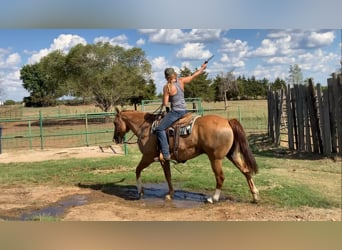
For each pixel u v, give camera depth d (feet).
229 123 19.11
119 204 20.34
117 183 25.31
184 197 21.30
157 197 21.61
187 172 27.53
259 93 176.76
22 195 22.71
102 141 57.57
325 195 20.56
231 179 24.43
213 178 24.94
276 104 42.88
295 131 37.14
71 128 82.53
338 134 30.68
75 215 18.21
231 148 19.33
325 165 28.91
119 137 23.09
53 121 108.06
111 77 102.83
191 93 139.85
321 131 32.78
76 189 24.03
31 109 145.28
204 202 20.02
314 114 33.45
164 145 19.34
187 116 19.66
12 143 60.29
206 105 129.70
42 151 44.80
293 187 21.93
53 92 127.95
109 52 104.42
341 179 24.35
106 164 31.76
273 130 44.98
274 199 19.86
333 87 30.89
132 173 27.94
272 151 38.01
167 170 20.70
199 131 18.97
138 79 110.01
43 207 20.07
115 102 113.91
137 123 21.54
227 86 157.28
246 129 60.59
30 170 30.35
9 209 19.69
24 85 182.60
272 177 24.88
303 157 33.17
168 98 19.33
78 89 106.52
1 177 27.71
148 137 20.61
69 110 126.93
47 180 26.73
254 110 100.68
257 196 19.34
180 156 19.63
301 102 35.55
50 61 109.60
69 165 31.83
